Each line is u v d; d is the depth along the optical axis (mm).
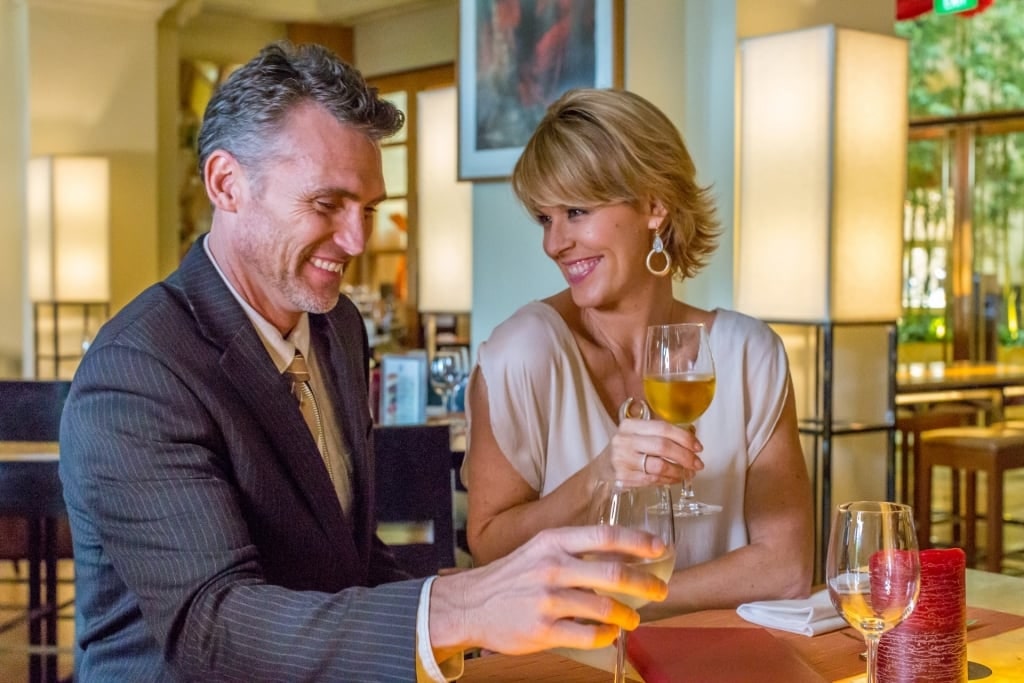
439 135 4594
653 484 1107
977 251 7492
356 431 1541
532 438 1922
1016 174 7316
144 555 1150
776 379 1995
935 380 4867
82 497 1199
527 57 3650
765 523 1914
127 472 1165
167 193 8180
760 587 1813
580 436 1924
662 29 3566
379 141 1306
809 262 3359
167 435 1188
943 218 7562
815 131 3340
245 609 1106
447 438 1846
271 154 1256
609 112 1826
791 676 1245
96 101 7367
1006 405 5656
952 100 7445
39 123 7219
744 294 3521
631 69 3467
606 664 1357
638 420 1580
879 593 1088
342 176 1261
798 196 3379
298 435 1335
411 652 1046
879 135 3424
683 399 1688
